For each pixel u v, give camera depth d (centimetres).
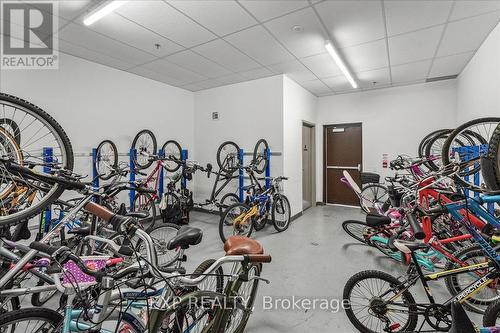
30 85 326
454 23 276
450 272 158
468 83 389
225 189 525
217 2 239
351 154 595
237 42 324
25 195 123
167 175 493
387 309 160
